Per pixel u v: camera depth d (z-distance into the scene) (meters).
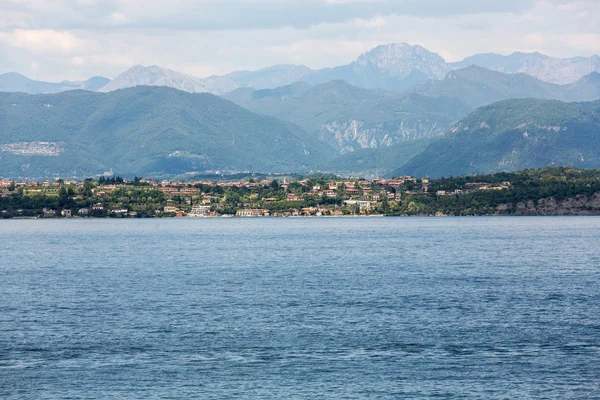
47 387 142.38
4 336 178.25
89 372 150.50
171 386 142.75
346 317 198.38
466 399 136.38
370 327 186.12
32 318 199.62
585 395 138.00
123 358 159.62
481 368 152.50
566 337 175.62
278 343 170.88
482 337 175.88
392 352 163.38
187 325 189.25
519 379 146.12
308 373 149.75
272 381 145.25
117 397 137.38
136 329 185.00
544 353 162.38
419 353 162.62
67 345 169.62
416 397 137.25
